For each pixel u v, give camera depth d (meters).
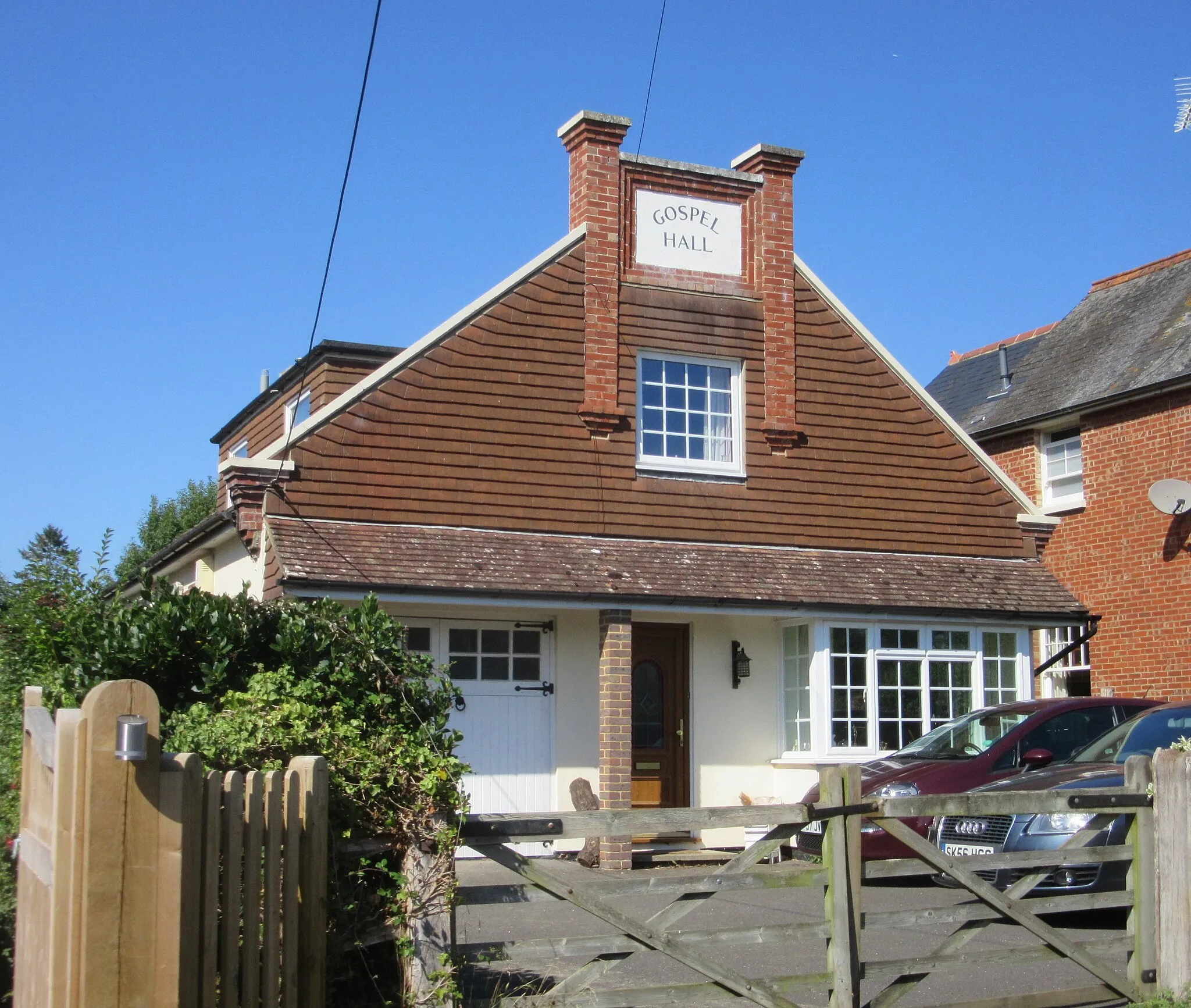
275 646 6.97
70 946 4.39
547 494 14.64
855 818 6.27
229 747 5.86
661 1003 5.80
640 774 15.20
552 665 14.68
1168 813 7.20
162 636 7.01
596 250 15.36
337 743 6.02
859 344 16.77
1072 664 19.64
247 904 4.93
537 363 14.84
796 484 16.05
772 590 14.80
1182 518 17.73
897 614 15.31
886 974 6.43
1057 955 6.91
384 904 5.55
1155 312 20.19
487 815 5.65
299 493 13.45
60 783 4.64
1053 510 19.95
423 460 14.07
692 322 15.79
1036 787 9.85
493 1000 5.55
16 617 9.10
